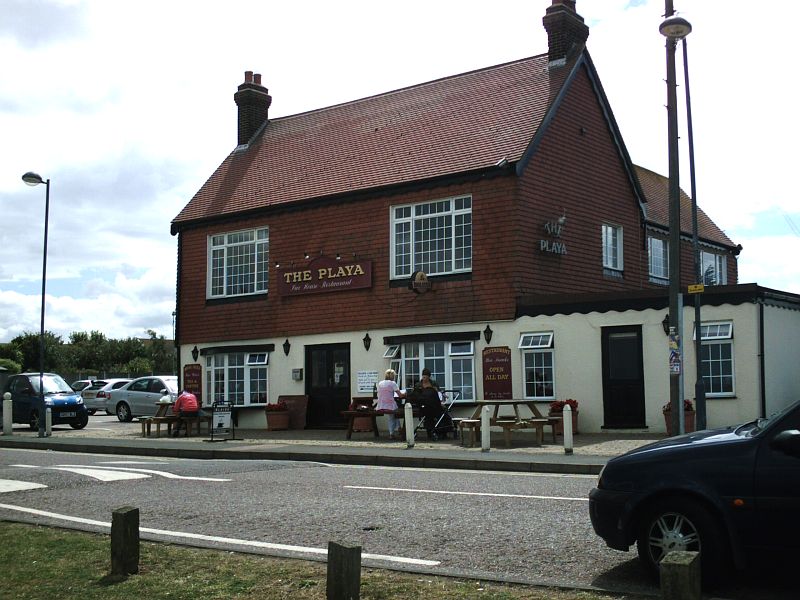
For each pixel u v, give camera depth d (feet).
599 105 81.30
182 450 59.47
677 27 48.32
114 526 21.39
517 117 74.33
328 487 37.50
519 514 29.55
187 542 25.54
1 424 91.81
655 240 92.48
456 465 47.96
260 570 21.44
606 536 21.31
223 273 89.04
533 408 61.72
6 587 20.22
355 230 78.38
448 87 86.69
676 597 15.21
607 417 64.08
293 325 82.23
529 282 69.36
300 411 79.61
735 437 20.54
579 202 76.84
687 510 20.13
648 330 62.59
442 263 72.84
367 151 83.61
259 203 85.87
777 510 19.17
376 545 25.36
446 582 20.31
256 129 100.58
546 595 19.01
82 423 91.15
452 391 70.79
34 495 36.32
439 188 73.00
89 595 19.48
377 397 73.67
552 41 78.84
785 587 20.35
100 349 274.36
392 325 74.95
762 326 59.11
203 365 89.81
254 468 45.96
